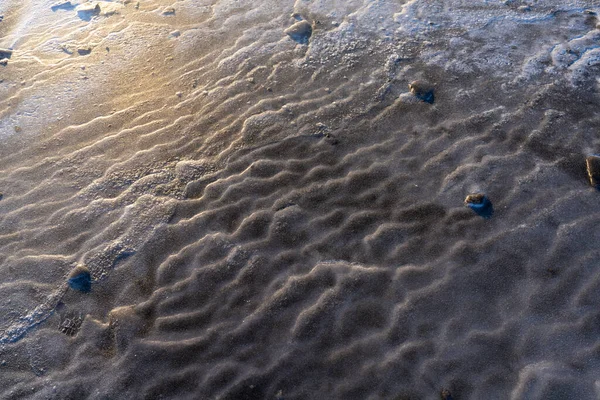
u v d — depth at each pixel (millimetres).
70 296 722
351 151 832
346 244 730
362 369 639
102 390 650
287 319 678
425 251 714
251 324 677
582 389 607
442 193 769
